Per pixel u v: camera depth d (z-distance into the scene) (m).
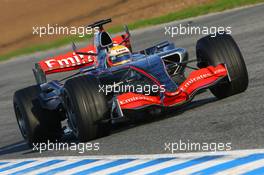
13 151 33.31
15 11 168.00
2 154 33.31
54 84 32.00
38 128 31.34
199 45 29.95
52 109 30.16
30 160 27.95
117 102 27.27
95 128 27.58
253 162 18.91
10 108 53.56
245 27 66.69
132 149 24.50
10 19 160.25
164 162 21.31
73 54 35.28
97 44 32.06
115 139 27.30
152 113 27.94
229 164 19.30
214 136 23.20
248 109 26.30
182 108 31.20
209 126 25.08
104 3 151.00
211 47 29.20
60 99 30.20
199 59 30.05
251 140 21.38
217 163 19.70
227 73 28.75
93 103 27.33
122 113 27.00
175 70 31.36
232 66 28.84
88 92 27.44
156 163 21.45
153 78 28.19
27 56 106.00
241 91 29.88
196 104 31.58
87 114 27.27
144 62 29.33
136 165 21.83
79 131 27.84
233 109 27.05
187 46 65.75
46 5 166.62
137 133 27.41
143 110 27.70
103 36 31.69
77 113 27.41
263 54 46.12
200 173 19.09
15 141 37.31
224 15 87.12
